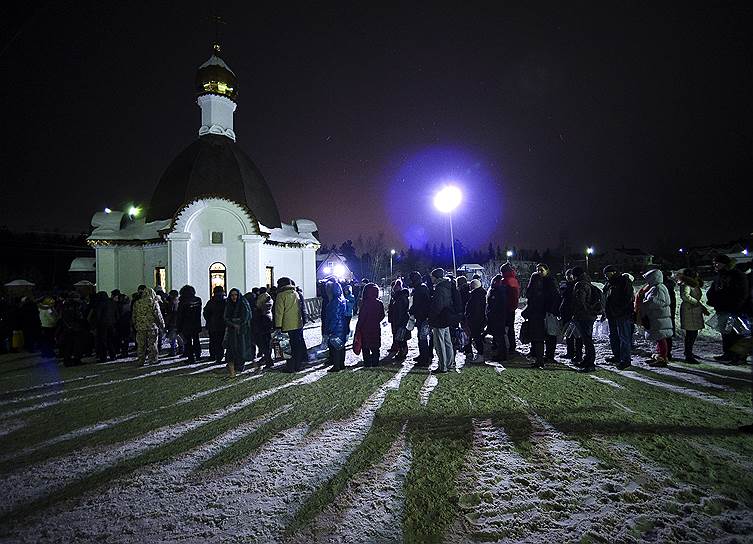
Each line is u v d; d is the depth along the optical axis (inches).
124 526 136.3
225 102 1000.9
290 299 370.0
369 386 307.1
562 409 235.6
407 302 427.5
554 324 346.6
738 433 194.1
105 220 863.7
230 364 354.6
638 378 301.0
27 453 197.6
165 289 804.6
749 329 334.3
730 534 123.3
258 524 135.5
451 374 337.7
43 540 129.7
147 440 211.6
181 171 916.0
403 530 130.3
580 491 148.9
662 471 160.6
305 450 192.5
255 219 786.8
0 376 387.2
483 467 169.2
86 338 438.0
